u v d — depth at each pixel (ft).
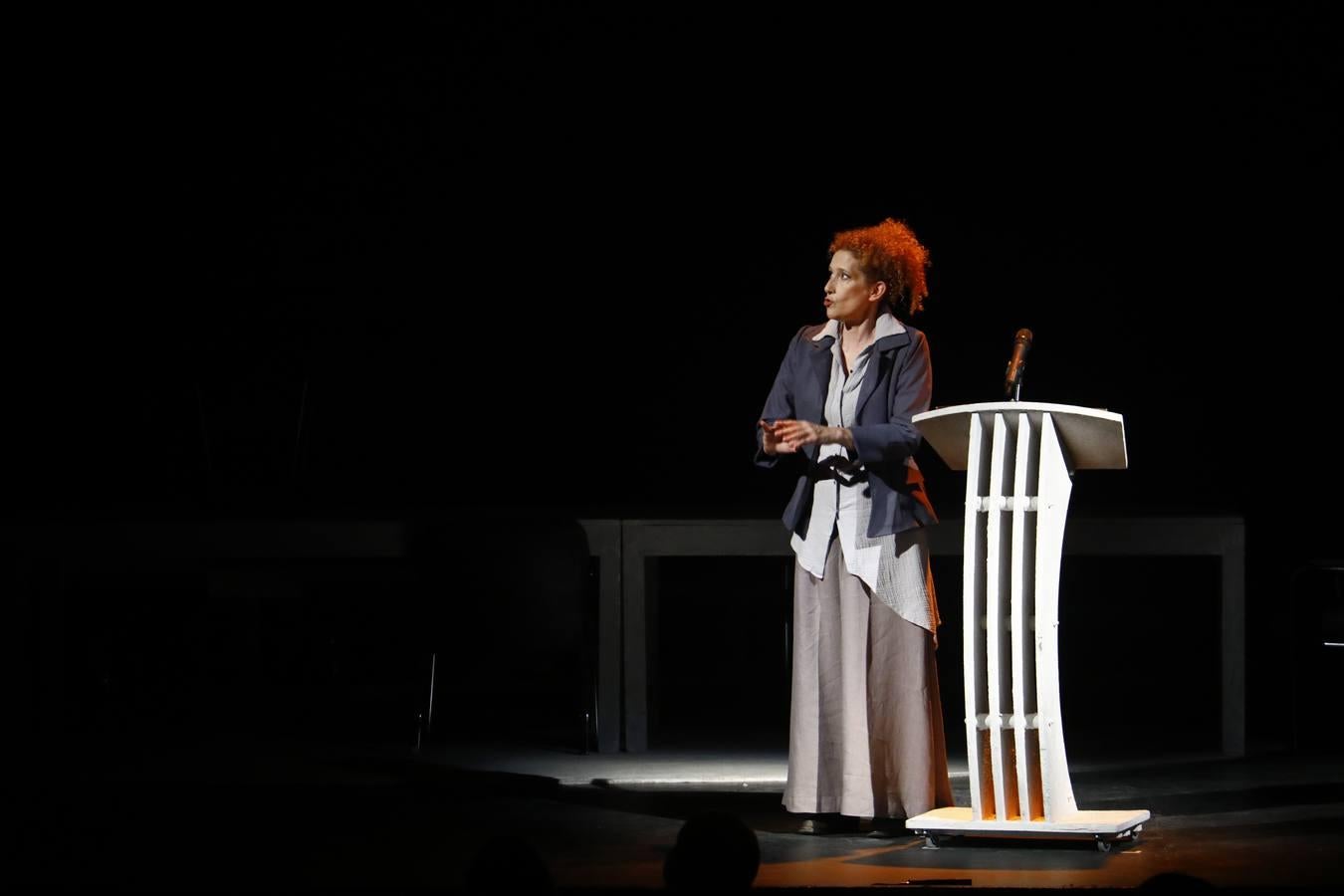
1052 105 62.69
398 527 46.29
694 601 61.00
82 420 63.98
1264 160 61.87
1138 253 63.05
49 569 46.37
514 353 65.26
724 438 65.46
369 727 50.70
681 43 63.57
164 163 63.62
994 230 63.46
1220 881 31.04
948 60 62.95
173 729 50.03
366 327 64.90
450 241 64.64
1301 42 61.26
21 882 31.42
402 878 31.86
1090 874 31.73
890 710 36.32
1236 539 45.34
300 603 57.21
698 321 64.90
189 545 46.19
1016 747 34.12
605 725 46.62
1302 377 62.54
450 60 63.82
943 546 45.85
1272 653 60.03
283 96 63.62
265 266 64.39
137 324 64.08
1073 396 63.72
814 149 63.72
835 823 37.27
